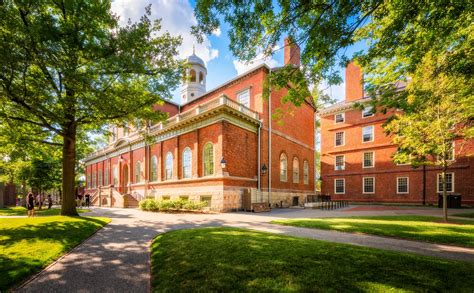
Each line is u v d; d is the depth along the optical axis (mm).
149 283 4406
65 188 12656
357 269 4238
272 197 21594
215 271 4355
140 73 10500
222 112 17781
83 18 8867
